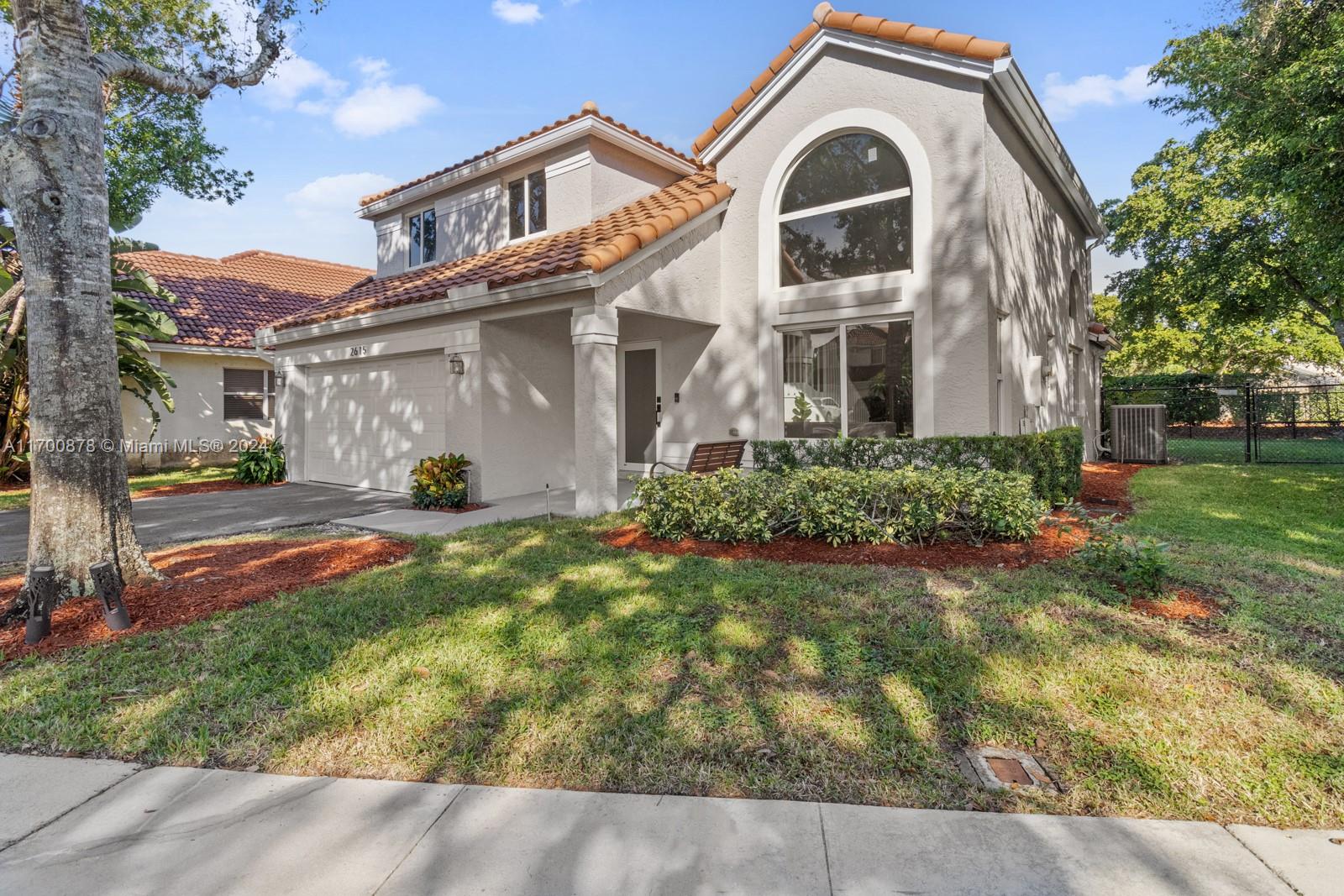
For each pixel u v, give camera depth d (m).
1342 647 4.16
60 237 5.27
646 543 7.16
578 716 3.51
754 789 2.91
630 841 2.57
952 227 8.85
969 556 6.13
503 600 5.36
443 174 13.90
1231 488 10.61
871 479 6.68
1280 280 17.41
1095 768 3.00
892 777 2.98
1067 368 13.97
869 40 9.30
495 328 10.91
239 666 4.20
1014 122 9.82
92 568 4.80
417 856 2.51
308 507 10.76
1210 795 2.80
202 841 2.62
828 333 10.08
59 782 3.05
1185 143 19.59
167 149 16.09
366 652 4.36
